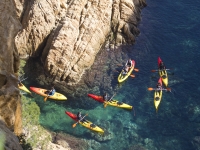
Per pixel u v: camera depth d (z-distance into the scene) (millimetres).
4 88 10195
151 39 33469
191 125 24438
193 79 28781
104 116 25203
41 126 22922
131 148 22484
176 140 23312
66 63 28109
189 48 32375
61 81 28141
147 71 29719
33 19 29484
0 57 10375
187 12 37375
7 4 11141
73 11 30000
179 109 25844
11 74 10961
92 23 29938
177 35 34062
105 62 30406
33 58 30469
